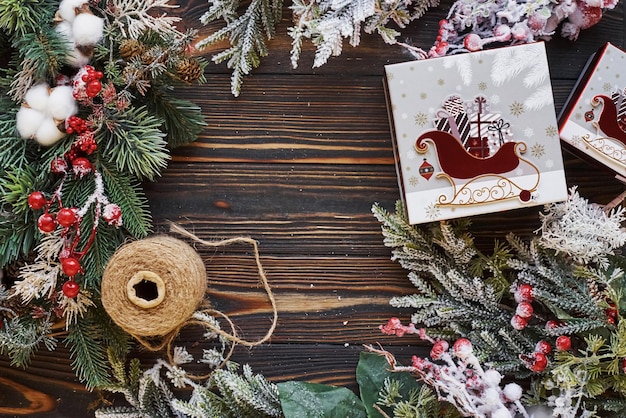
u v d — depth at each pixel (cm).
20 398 78
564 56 77
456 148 71
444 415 74
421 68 71
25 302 71
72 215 66
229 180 77
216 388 78
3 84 69
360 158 77
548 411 73
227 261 78
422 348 77
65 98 67
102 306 74
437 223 75
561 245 71
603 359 72
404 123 71
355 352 78
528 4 72
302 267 78
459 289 75
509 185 71
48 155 69
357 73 77
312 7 72
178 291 69
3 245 69
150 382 75
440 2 77
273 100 77
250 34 74
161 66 68
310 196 78
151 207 77
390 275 78
